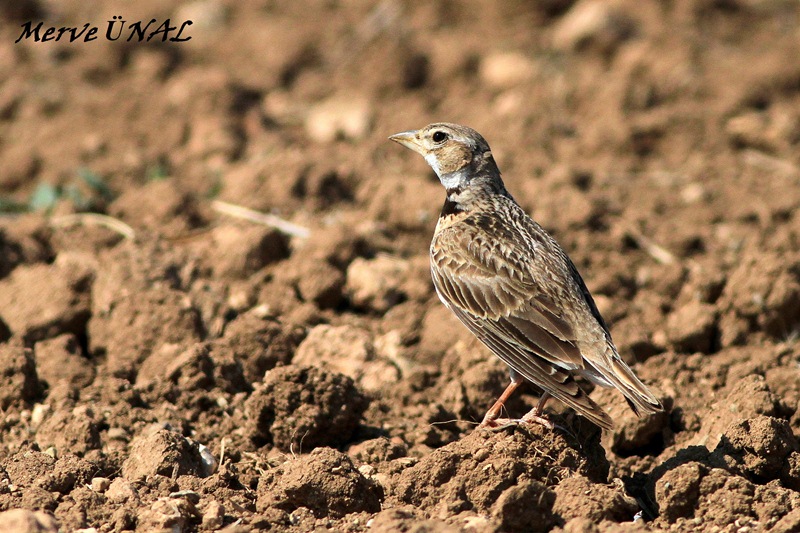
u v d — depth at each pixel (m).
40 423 11.12
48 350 12.33
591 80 22.97
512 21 27.14
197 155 20.06
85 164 19.61
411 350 12.91
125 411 11.16
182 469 9.90
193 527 8.91
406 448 10.93
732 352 13.03
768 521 8.96
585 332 10.05
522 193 17.81
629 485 10.34
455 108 22.59
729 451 9.89
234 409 11.54
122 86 23.53
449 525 8.31
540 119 21.61
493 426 10.40
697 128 20.94
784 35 26.14
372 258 15.47
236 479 10.07
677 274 14.90
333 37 25.92
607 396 11.35
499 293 10.70
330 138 21.16
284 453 10.83
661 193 18.53
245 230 15.55
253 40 25.80
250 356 12.41
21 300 13.50
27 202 17.50
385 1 27.70
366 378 12.26
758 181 18.95
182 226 16.28
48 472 9.68
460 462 9.43
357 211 17.11
